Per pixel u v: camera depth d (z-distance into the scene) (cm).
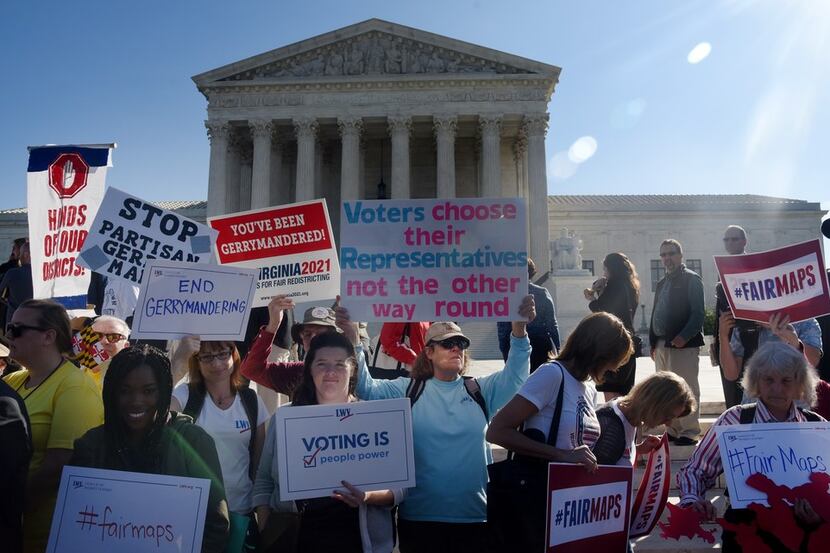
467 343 563
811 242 684
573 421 493
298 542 495
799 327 748
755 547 468
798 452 482
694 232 7081
